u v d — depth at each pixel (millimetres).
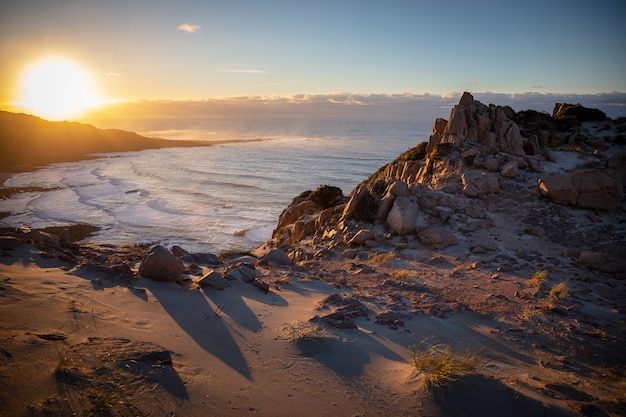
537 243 16516
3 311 5566
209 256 13484
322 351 6215
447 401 5031
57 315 5832
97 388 4027
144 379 4391
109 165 152125
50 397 3775
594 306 10852
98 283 7887
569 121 31125
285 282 10805
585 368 7449
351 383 5379
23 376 4016
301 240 21531
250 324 7027
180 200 87812
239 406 4418
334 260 15781
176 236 59281
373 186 22328
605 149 26109
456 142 25781
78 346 4820
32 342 4758
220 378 4945
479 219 18906
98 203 80875
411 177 26703
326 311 8453
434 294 11109
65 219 67250
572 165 23656
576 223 17797
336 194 30312
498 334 8648
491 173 22922
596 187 18406
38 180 110875
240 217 72562
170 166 151375
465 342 7828
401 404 4969
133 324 6125
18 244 9641
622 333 9195
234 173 132500
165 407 4047
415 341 7418
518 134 26250
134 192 95188
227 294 8680
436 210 19312
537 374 6746
